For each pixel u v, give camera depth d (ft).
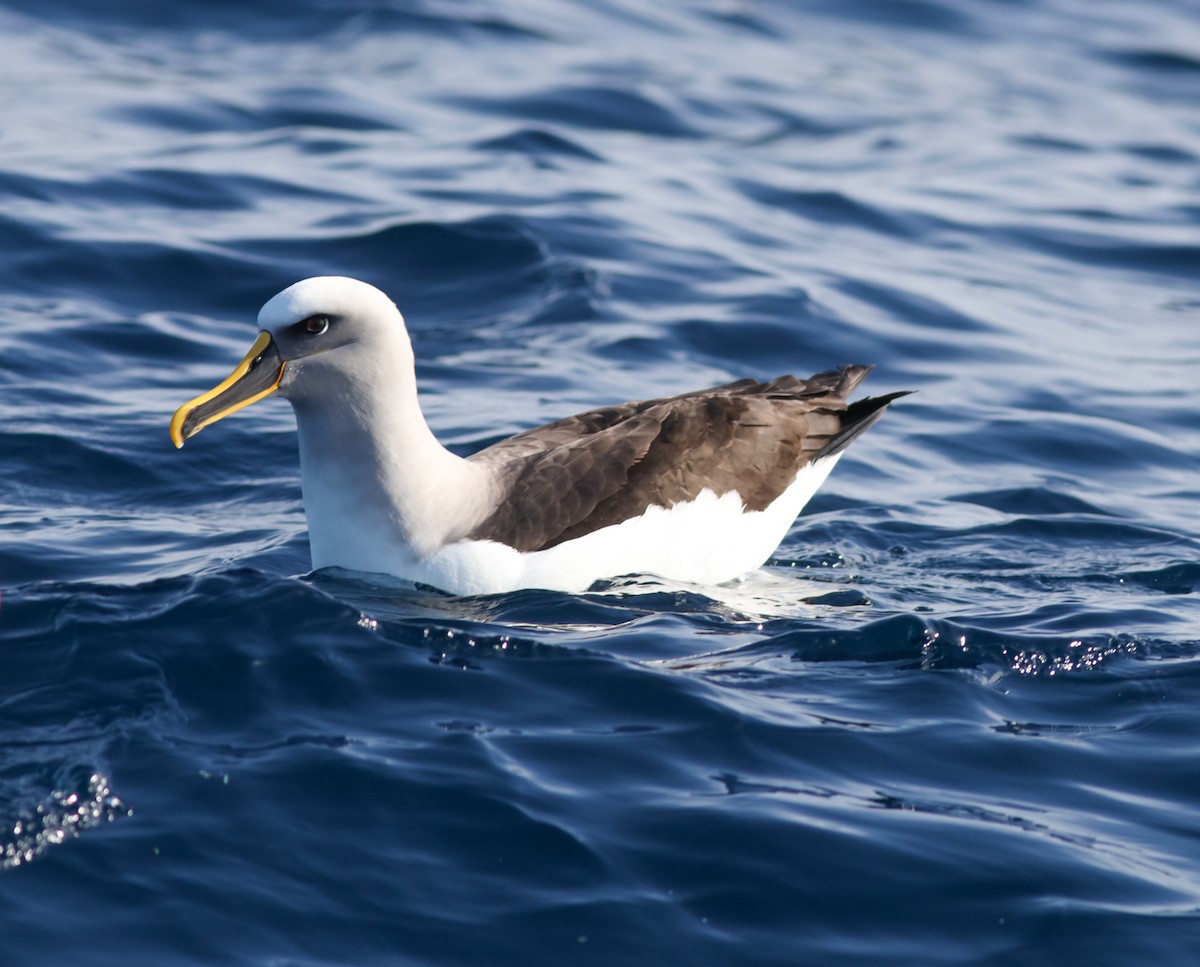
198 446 54.24
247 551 45.14
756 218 84.99
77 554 44.32
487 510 42.09
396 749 31.42
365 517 41.50
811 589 43.86
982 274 79.97
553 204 81.97
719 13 140.05
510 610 40.01
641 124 104.58
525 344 66.03
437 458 41.98
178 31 121.49
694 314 69.51
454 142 94.89
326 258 73.87
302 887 27.09
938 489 54.39
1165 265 83.66
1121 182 98.22
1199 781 32.12
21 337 62.13
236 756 30.78
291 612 36.68
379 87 107.55
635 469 43.24
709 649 37.86
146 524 47.80
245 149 90.58
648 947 26.07
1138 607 41.81
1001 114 115.44
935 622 38.99
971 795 31.12
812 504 52.49
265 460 54.08
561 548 41.83
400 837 28.55
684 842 28.76
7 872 26.96
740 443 45.29
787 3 145.48
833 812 30.01
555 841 28.58
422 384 61.21
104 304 67.36
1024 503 53.21
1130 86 128.26
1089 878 28.19
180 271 70.90
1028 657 37.76
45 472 51.29
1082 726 34.47
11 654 34.71
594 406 59.11
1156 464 58.34
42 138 88.63
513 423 56.54
